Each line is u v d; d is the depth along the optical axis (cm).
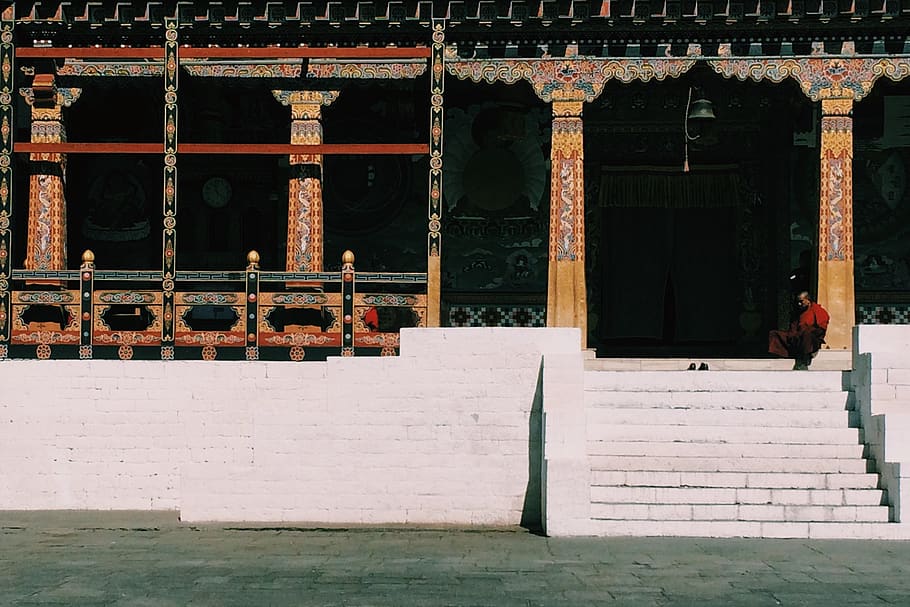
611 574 1224
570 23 2211
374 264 2639
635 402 1705
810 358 2083
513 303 2628
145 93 2602
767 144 2656
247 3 2228
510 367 1683
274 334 2145
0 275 2150
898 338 1688
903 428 1514
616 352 2673
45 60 2242
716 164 2675
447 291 2634
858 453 1569
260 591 1148
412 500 1664
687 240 2677
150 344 2139
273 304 2153
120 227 2638
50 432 1806
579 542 1446
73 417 1805
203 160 2636
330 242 2644
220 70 2248
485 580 1196
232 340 2144
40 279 2155
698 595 1115
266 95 2622
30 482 1800
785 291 2616
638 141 2681
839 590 1134
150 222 2636
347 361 1694
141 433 1795
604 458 1580
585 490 1495
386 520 1659
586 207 2678
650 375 1738
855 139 2623
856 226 2617
